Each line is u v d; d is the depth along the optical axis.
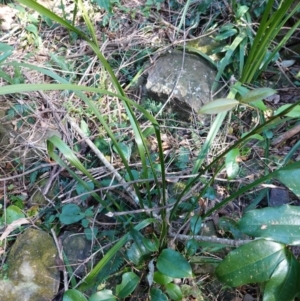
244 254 0.40
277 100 0.77
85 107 0.78
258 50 0.67
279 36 0.84
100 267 0.50
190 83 0.77
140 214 0.61
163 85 0.77
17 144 0.74
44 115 0.78
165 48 0.84
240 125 0.73
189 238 0.54
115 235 0.61
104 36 0.89
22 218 0.62
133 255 0.52
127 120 0.77
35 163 0.71
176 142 0.73
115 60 0.87
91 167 0.70
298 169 0.39
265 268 0.40
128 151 0.64
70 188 0.67
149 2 0.94
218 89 0.78
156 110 0.77
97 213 0.63
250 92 0.32
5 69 0.84
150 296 0.51
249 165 0.68
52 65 0.86
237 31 0.82
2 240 0.62
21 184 0.70
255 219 0.39
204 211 0.61
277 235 0.39
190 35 0.88
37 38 0.91
